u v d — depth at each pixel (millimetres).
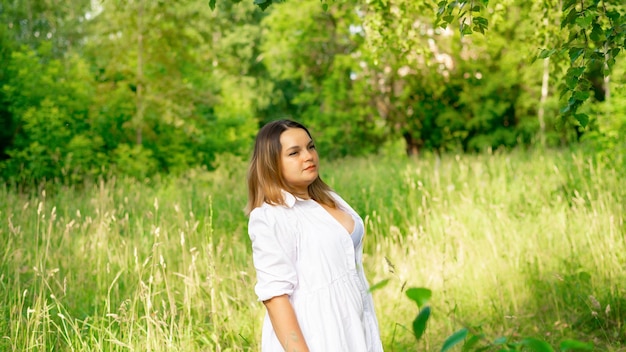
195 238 6059
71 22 23531
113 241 5945
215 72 15258
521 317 4977
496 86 16969
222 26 18594
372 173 10250
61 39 23719
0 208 7547
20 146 11898
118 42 12422
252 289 5039
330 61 17844
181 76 13070
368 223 7051
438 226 6578
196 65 13562
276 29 17203
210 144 12891
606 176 7566
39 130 11047
